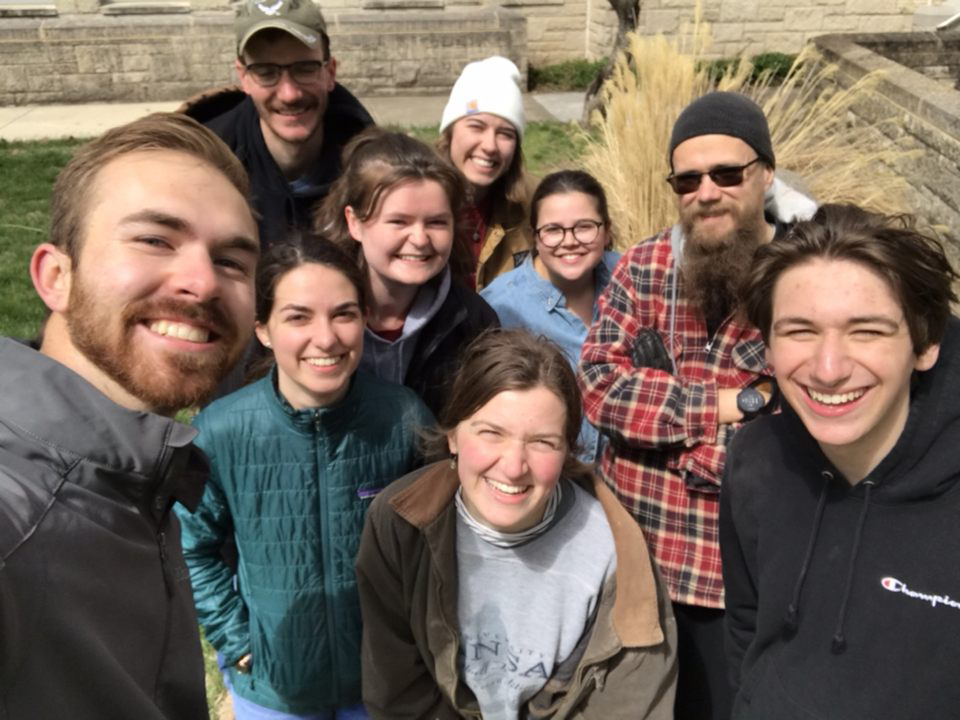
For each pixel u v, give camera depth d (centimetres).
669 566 110
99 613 57
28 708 52
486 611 98
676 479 109
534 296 155
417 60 607
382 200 118
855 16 651
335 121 171
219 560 113
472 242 175
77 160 59
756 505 79
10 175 433
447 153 176
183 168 59
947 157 300
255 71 155
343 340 102
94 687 56
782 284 70
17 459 55
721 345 109
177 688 68
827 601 71
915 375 69
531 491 93
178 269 58
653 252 117
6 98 589
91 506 57
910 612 66
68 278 58
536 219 150
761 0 635
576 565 98
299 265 101
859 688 68
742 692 78
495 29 609
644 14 626
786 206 118
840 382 66
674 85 272
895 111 339
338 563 109
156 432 60
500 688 98
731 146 108
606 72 470
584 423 146
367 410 108
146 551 63
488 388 91
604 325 118
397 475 110
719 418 105
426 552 95
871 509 70
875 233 66
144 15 600
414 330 126
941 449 66
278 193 163
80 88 595
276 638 109
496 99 169
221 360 61
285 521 107
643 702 93
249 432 105
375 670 103
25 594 51
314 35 154
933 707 65
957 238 292
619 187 275
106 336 57
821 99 314
